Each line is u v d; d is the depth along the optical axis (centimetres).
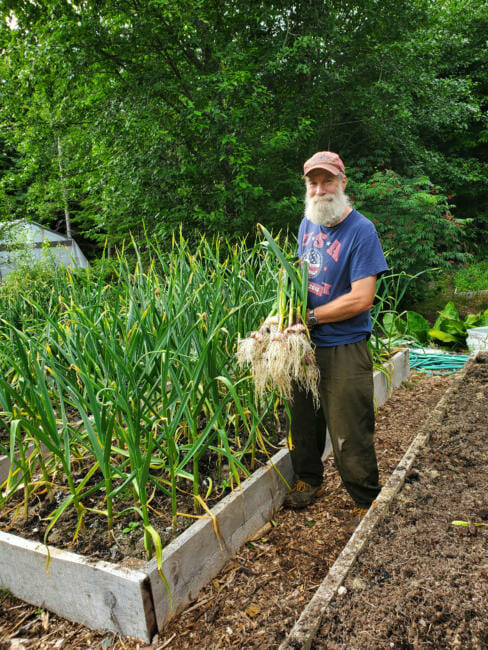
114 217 907
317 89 838
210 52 818
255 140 778
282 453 265
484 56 1488
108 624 180
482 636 143
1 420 222
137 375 220
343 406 222
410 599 158
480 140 1495
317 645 146
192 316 250
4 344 281
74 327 253
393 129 984
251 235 822
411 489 224
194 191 806
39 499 237
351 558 178
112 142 857
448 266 835
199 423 291
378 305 405
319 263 227
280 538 232
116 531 206
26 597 201
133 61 800
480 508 205
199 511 215
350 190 847
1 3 789
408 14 924
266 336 212
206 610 188
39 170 1035
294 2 829
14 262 998
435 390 425
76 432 213
